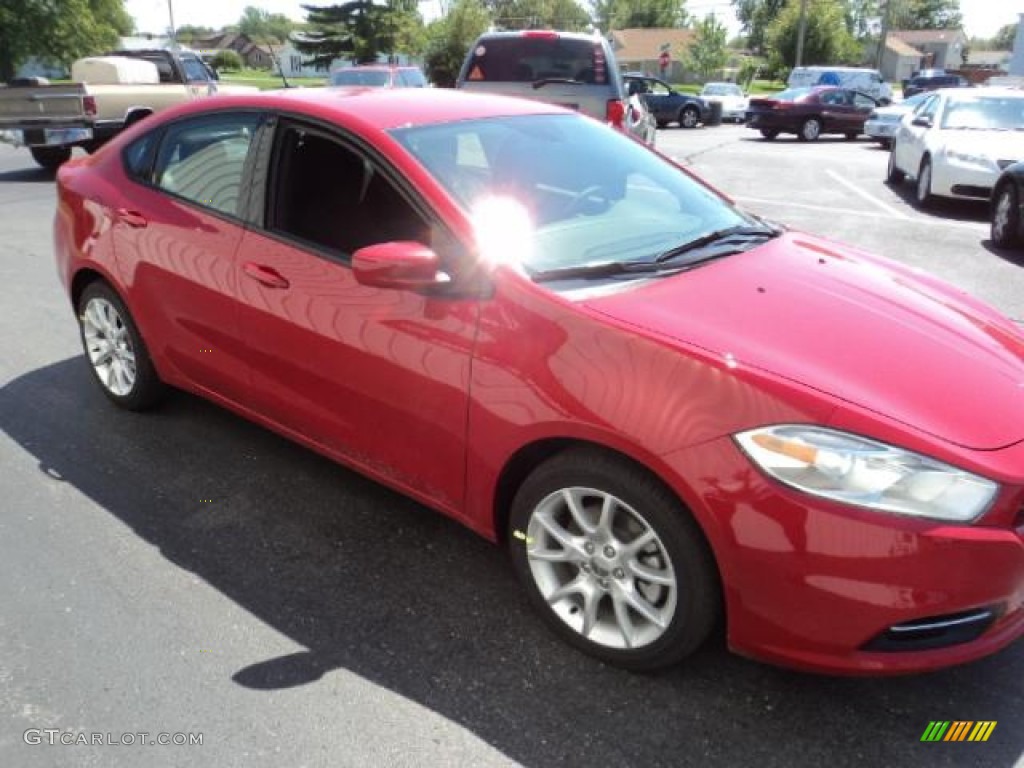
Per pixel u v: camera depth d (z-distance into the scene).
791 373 2.26
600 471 2.38
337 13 56.22
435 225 2.80
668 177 3.61
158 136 3.83
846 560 2.08
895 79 88.25
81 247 4.05
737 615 2.26
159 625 2.74
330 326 2.98
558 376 2.42
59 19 37.09
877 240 8.48
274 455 3.86
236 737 2.30
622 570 2.47
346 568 3.05
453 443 2.72
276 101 3.33
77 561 3.08
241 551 3.15
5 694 2.44
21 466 3.75
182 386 3.86
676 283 2.74
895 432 2.11
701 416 2.21
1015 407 2.29
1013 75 39.09
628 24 89.69
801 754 2.26
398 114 3.19
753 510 2.14
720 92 31.27
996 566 2.08
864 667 2.16
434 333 2.69
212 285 3.40
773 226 3.58
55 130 12.13
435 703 2.43
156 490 3.56
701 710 2.40
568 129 3.56
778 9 80.25
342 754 2.25
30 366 4.91
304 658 2.61
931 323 2.67
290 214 3.20
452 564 3.09
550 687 2.49
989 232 8.93
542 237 2.86
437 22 46.94
